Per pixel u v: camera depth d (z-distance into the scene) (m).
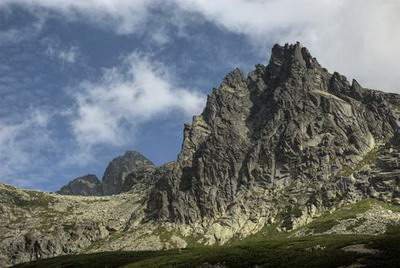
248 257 126.12
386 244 110.25
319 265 103.31
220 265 126.19
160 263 144.62
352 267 97.00
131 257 175.12
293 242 156.75
